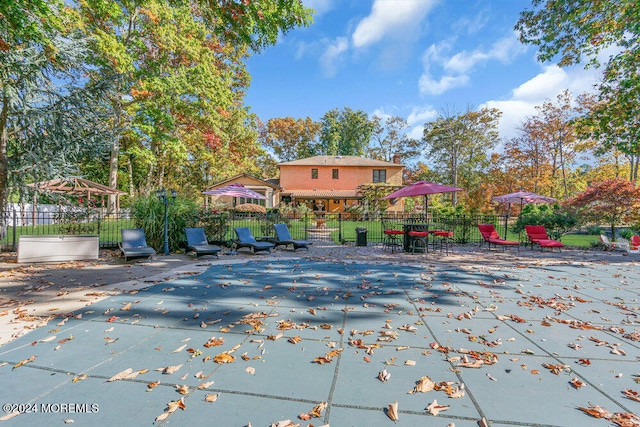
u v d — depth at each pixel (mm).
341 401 2551
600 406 2498
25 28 8672
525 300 5480
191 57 22438
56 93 10562
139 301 5266
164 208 11086
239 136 33312
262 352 3430
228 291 5953
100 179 35031
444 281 6879
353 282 6742
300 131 55938
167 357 3287
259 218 17969
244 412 2385
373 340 3787
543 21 12820
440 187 12391
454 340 3799
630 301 5477
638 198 13656
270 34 9203
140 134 24031
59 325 4164
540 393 2691
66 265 8438
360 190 34156
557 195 43125
